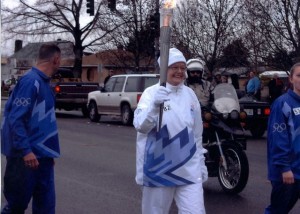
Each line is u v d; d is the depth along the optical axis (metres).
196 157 3.66
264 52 17.78
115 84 15.94
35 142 3.97
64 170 8.13
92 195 6.51
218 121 6.55
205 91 6.84
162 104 3.50
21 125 3.88
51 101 4.06
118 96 15.66
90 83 18.66
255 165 8.61
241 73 21.72
